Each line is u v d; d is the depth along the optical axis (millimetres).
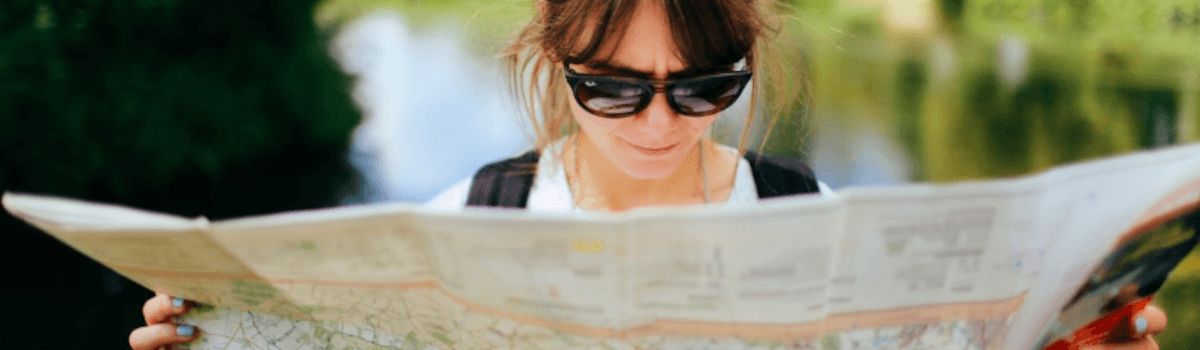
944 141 5926
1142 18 8812
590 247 853
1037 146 5934
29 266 3580
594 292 886
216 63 5133
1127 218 915
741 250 842
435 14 10445
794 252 844
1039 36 9633
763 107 1325
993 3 10070
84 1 4039
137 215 937
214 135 5074
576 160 1231
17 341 2965
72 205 950
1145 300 1030
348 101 6309
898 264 865
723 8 943
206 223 902
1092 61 8508
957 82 7816
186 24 4820
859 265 862
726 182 1213
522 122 1419
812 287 868
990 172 5242
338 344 1046
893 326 908
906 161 5516
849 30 9406
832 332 902
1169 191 911
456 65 7840
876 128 6180
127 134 4375
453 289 926
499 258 880
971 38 10016
